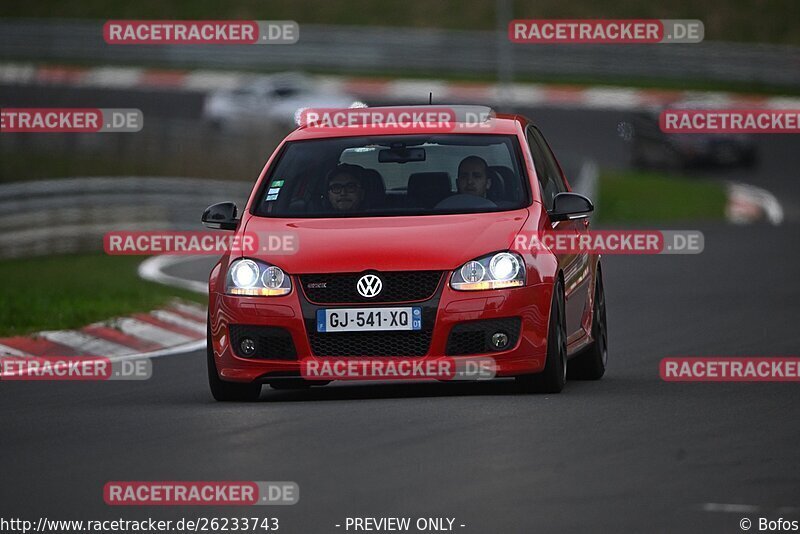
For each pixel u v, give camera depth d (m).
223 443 25.48
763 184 121.62
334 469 22.72
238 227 32.75
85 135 109.19
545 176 34.59
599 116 157.62
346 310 30.27
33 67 179.12
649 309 52.81
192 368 39.50
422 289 30.28
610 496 20.48
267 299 30.70
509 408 28.83
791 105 155.75
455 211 32.22
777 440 25.00
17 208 76.31
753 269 67.75
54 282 64.94
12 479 22.84
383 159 33.62
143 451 24.98
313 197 32.97
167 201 85.19
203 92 173.75
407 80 175.38
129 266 74.75
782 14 196.50
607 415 27.83
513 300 30.22
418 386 33.91
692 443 24.69
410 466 22.81
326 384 35.72
